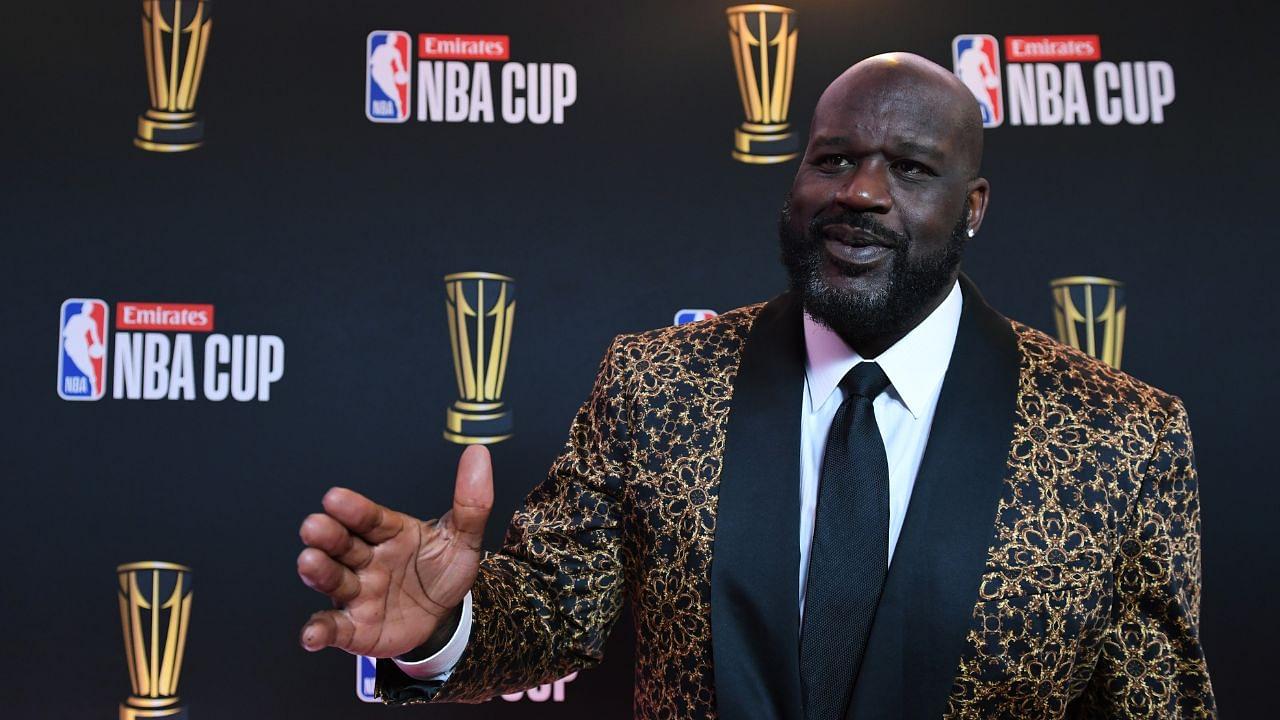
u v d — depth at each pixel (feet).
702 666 3.64
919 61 3.75
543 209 6.62
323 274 6.52
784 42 6.70
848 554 3.56
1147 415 3.77
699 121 6.68
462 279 6.55
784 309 4.15
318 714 6.35
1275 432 6.42
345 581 3.06
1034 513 3.59
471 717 6.45
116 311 6.41
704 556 3.67
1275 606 6.31
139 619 6.27
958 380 3.78
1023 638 3.51
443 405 6.49
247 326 6.46
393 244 6.56
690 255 6.61
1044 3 6.70
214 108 6.56
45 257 6.41
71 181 6.46
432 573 3.22
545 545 4.05
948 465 3.62
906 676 3.46
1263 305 6.50
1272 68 6.62
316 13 6.65
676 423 3.89
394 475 6.44
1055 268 6.57
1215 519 6.37
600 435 4.05
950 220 3.64
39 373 6.36
